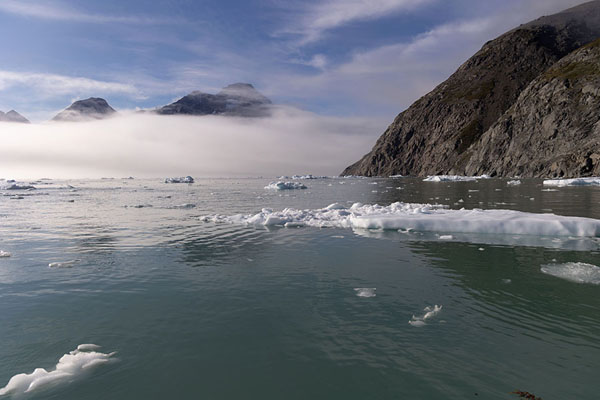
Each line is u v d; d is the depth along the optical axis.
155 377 3.92
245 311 5.70
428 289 6.68
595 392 3.54
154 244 11.09
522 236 11.84
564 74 77.62
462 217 13.82
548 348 4.42
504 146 85.25
